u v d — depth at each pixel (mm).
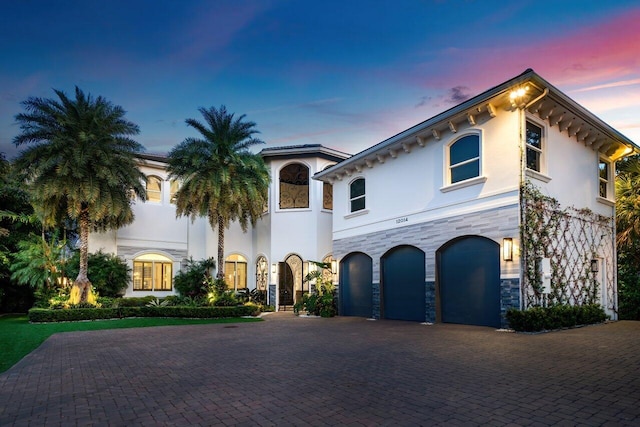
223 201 19578
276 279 23438
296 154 23734
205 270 23656
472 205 12766
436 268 13914
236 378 6590
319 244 23172
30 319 16562
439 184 14070
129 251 22875
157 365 7785
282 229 23922
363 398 5289
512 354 7797
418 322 14570
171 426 4430
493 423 4262
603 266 14555
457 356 7816
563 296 12352
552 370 6441
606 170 15891
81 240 18641
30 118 17484
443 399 5133
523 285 11125
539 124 12516
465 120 13211
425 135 14547
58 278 20578
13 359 8984
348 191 19078
